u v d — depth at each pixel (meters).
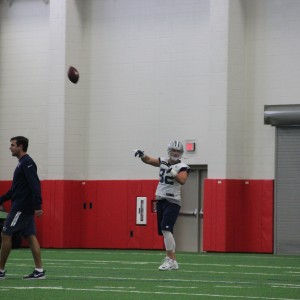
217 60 35.53
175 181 22.39
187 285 18.47
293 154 34.69
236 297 15.82
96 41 39.38
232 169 35.44
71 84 39.25
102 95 39.12
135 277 20.66
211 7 35.69
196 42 36.91
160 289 17.41
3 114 41.59
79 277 20.47
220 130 35.41
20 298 15.45
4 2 41.78
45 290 16.95
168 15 37.69
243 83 35.66
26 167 18.52
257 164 35.50
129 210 38.28
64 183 39.06
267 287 18.14
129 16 38.66
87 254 33.00
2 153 41.59
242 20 35.69
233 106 35.41
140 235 37.91
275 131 35.03
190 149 36.75
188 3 37.19
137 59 38.38
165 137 37.53
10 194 18.83
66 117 39.12
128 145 38.47
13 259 28.52
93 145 39.28
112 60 38.97
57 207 39.19
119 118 38.72
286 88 35.00
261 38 35.50
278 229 34.91
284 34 35.12
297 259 30.03
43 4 40.78
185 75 37.12
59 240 39.09
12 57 41.47
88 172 39.38
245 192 35.53
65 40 39.19
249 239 35.41
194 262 27.67
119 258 29.97
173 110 37.38
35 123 40.72
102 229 38.88
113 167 38.84
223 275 21.67
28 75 41.00
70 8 39.34
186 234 37.12
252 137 35.59
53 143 39.38
